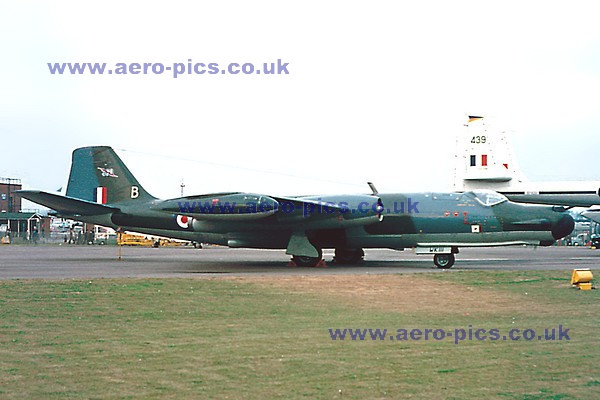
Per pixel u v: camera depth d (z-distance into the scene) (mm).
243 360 14438
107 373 13398
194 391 12250
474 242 35594
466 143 60875
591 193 53750
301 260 36656
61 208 39656
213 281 26219
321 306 21281
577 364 14273
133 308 20547
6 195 118312
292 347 15625
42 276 29281
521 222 35312
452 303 22062
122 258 46125
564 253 53469
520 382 12938
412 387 12586
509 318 19453
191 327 17859
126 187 39906
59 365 13977
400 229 36375
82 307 20641
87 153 40531
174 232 39125
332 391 12320
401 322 18719
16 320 18703
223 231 37844
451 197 36625
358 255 39562
